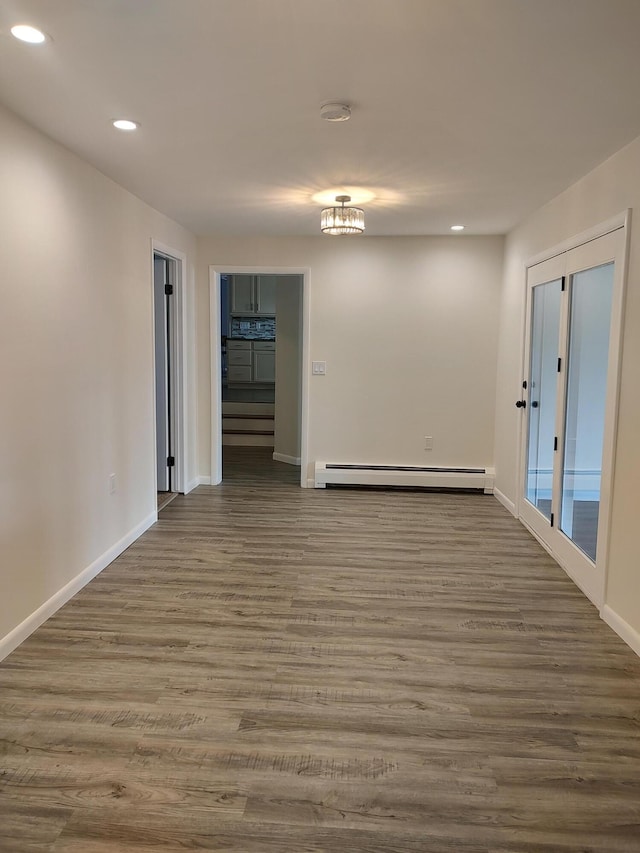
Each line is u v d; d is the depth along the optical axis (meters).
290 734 2.19
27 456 2.82
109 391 3.76
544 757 2.09
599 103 2.50
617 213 3.08
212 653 2.75
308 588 3.49
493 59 2.13
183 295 5.34
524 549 4.20
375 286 5.68
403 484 5.78
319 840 1.73
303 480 5.94
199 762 2.03
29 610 2.88
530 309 4.64
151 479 4.61
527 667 2.67
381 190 3.91
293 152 3.16
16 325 2.70
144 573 3.68
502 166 3.37
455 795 1.91
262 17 1.85
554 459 4.01
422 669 2.65
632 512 2.85
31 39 2.00
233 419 8.77
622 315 2.96
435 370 5.74
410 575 3.71
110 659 2.68
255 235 5.59
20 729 2.19
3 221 2.59
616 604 3.01
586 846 1.72
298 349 6.94
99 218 3.55
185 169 3.47
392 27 1.91
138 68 2.22
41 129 2.84
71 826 1.76
